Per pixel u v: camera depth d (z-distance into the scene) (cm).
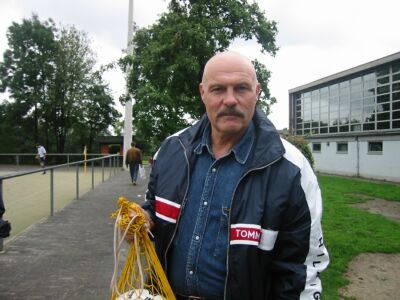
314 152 2967
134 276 200
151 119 816
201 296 196
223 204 193
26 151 4088
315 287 187
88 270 526
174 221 204
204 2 773
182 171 208
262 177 189
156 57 765
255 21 789
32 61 3841
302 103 3175
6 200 700
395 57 2088
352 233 778
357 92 2481
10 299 433
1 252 604
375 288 505
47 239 682
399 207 1170
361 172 2395
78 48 3797
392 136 2130
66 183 1082
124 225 194
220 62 200
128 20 1956
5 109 3922
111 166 1886
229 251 186
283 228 187
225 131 198
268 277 192
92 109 3925
